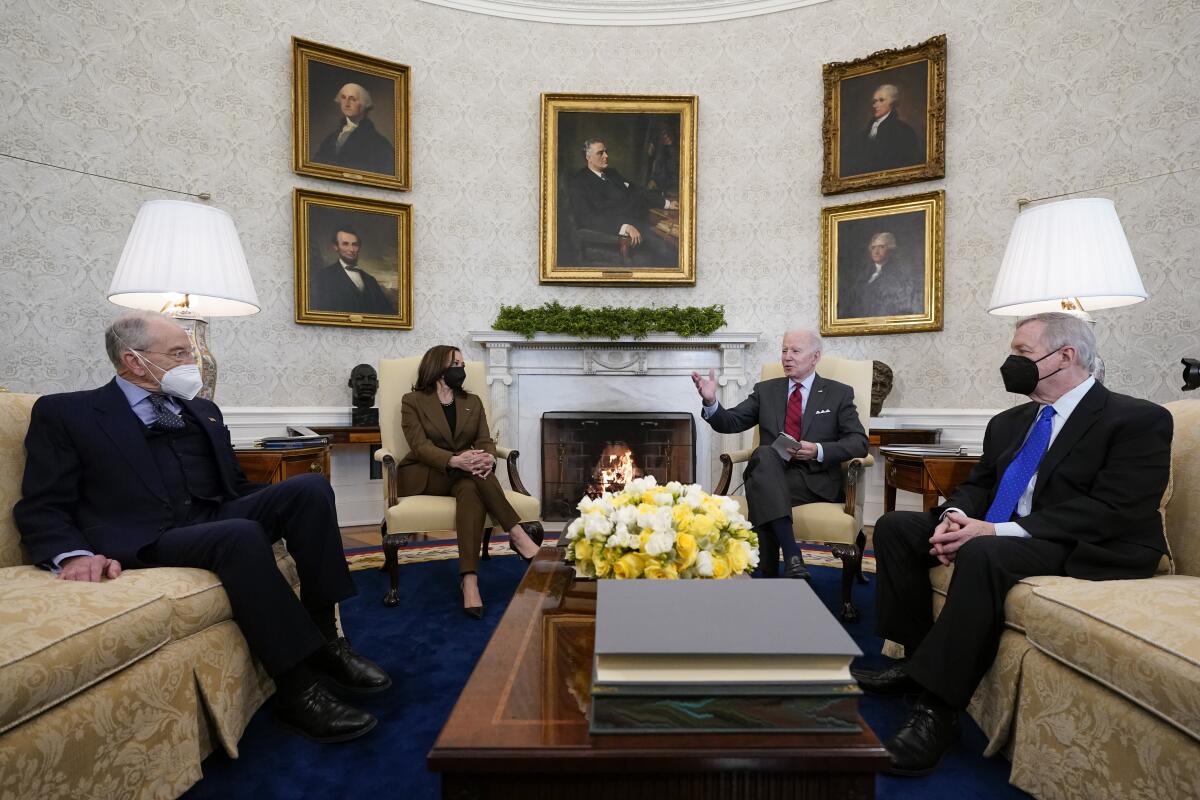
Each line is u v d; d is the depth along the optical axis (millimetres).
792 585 1287
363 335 4969
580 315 4934
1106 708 1396
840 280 4992
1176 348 3885
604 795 964
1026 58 4414
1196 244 3832
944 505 2197
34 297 3803
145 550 1863
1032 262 2824
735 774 958
